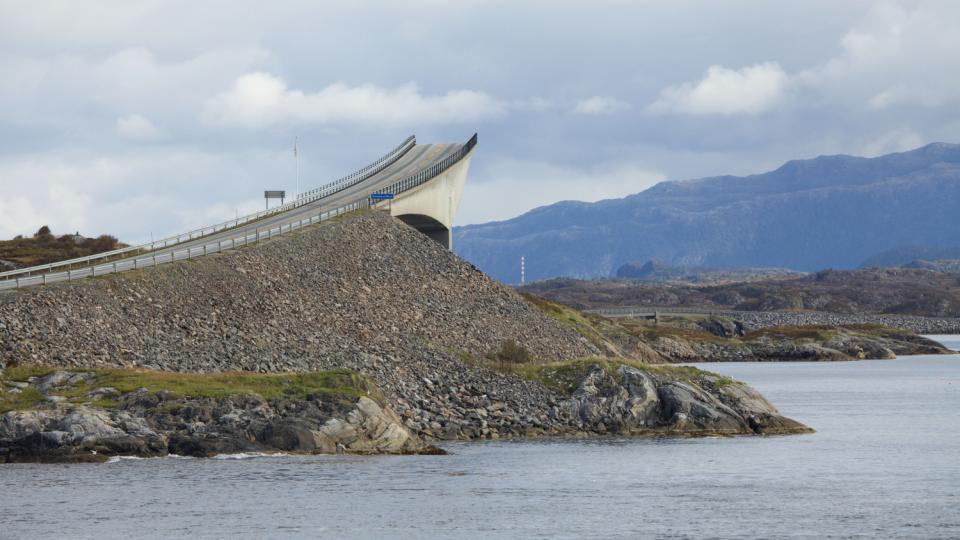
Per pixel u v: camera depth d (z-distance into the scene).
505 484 96.38
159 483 91.31
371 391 115.56
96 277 136.38
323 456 105.81
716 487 97.50
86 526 77.94
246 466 99.44
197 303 140.38
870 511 87.94
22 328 116.75
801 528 81.62
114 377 109.81
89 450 99.88
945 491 97.06
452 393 134.25
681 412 132.38
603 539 77.38
